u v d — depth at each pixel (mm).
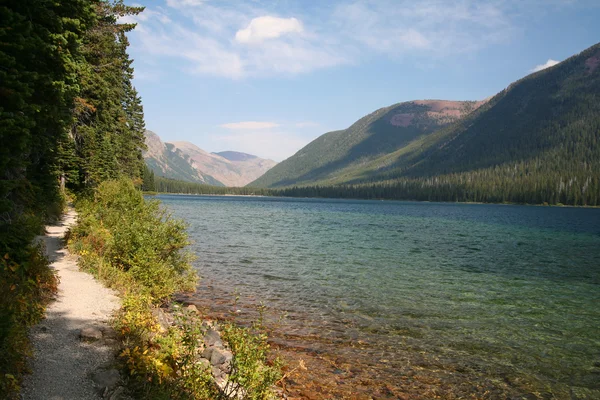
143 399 6250
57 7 12430
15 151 9883
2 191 9141
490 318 15633
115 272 13711
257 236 41062
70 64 12188
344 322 14469
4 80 9211
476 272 25219
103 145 45938
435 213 107062
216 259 26578
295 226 55062
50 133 15195
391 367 10875
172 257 16203
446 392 9672
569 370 11164
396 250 33938
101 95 34094
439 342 12898
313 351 11680
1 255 9945
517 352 12328
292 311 15562
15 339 6434
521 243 42312
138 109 67500
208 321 13469
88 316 9344
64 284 12000
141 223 16562
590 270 26797
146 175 142500
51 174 29328
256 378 7578
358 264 26531
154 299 12633
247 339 8586
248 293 18000
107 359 7242
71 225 21047
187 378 7207
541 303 18109
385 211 113938
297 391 9312
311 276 22203
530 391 9922
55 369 6617
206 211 85875
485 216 96500
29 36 10125
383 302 17375
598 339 13594
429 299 18188
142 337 8414
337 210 112438
